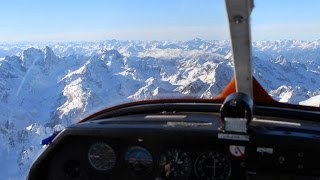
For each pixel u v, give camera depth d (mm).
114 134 821
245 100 702
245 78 695
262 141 750
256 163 776
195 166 821
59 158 871
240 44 602
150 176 849
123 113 933
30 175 855
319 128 795
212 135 764
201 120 841
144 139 816
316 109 865
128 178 859
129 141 833
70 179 875
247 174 791
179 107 912
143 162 844
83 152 862
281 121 836
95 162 864
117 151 848
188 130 780
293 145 740
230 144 773
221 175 813
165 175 839
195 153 813
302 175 758
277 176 771
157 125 822
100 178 870
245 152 772
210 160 812
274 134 745
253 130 769
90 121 901
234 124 711
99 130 824
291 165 758
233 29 571
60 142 841
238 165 798
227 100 713
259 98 878
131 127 815
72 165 873
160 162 833
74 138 855
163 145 820
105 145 849
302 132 771
